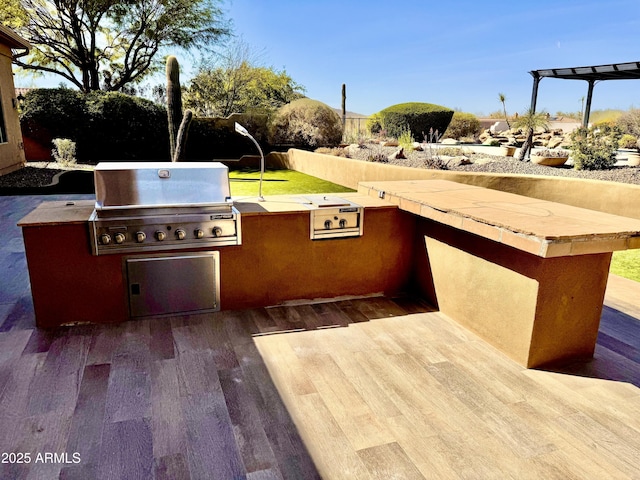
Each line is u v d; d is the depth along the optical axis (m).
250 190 8.93
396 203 3.34
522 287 2.52
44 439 1.86
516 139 15.70
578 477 1.74
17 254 4.48
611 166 8.83
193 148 13.46
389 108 17.28
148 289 2.96
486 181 7.62
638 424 2.08
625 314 3.37
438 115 16.58
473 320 2.95
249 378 2.37
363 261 3.46
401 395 2.26
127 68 15.83
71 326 2.88
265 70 16.64
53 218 2.76
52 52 15.22
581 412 2.15
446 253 3.18
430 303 3.42
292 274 3.28
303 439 1.92
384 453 1.85
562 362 2.62
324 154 11.06
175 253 2.95
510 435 1.98
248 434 1.94
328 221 3.26
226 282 3.13
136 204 2.77
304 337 2.85
